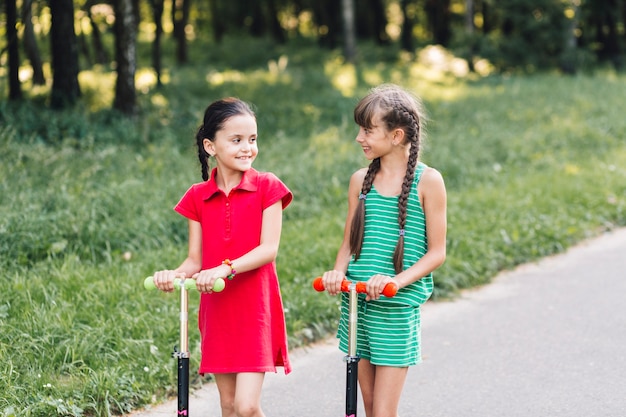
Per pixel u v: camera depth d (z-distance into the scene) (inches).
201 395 193.5
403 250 140.8
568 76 1008.2
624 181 426.3
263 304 139.5
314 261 282.2
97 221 302.4
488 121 610.9
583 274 301.1
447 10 1418.6
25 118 484.1
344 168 422.0
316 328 234.1
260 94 734.5
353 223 144.5
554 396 193.0
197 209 143.6
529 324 247.0
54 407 170.7
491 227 336.8
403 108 139.8
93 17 876.6
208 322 140.9
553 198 390.6
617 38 1243.2
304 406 190.1
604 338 232.8
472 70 1152.2
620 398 190.9
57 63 563.2
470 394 195.6
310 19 1744.6
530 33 1103.0
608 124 592.4
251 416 135.3
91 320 215.2
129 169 382.0
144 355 198.8
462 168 442.6
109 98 637.3
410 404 190.7
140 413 181.0
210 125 138.3
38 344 196.5
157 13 752.3
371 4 1482.5
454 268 290.4
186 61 1150.3
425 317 256.8
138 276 250.7
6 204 298.5
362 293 141.0
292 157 444.1
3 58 634.8
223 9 1528.1
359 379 146.6
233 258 139.9
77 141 429.7
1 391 173.5
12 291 227.0
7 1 542.9
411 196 140.9
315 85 830.5
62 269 247.0
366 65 1128.2
